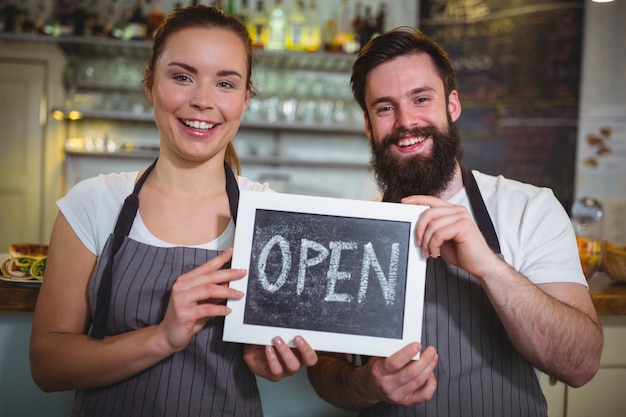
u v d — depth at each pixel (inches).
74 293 44.4
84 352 40.8
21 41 140.3
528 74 144.3
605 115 143.7
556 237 48.0
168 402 42.4
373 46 52.6
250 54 47.1
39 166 143.2
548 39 143.5
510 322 42.6
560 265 46.9
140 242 44.8
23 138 142.8
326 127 138.3
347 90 149.3
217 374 43.2
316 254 42.6
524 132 145.3
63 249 45.0
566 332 42.5
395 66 51.2
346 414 62.4
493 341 47.3
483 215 50.0
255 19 140.3
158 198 46.5
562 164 145.1
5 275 55.7
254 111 139.2
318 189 151.4
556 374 44.6
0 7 135.3
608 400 63.2
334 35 146.3
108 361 40.1
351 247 42.7
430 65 51.7
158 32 45.0
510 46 144.1
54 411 57.8
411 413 47.0
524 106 144.7
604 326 63.2
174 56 42.8
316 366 52.6
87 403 43.4
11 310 54.2
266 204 43.1
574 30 143.0
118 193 47.2
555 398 62.7
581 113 143.9
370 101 52.9
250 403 45.2
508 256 48.6
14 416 57.6
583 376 44.8
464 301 48.1
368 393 43.8
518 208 49.9
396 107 51.6
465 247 41.5
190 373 43.1
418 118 50.9
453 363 46.8
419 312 41.5
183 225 45.8
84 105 136.2
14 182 143.0
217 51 42.8
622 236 144.7
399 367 40.1
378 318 41.7
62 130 143.0
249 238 42.6
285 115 139.4
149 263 43.7
